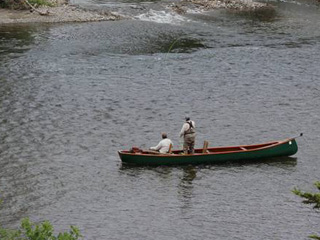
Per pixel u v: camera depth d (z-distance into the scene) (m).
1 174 77.88
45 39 155.62
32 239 42.78
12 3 188.75
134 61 138.88
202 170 81.06
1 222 65.00
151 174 79.44
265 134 95.38
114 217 67.19
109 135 93.62
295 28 181.50
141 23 179.12
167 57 143.12
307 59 144.12
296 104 111.12
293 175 79.44
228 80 125.88
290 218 67.31
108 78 125.31
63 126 96.81
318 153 87.56
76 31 165.50
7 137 90.94
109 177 78.19
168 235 63.25
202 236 63.09
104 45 152.12
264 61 141.62
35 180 76.50
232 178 78.44
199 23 183.75
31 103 107.69
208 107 108.50
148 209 69.31
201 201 71.62
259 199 72.19
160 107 108.00
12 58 137.00
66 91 115.62
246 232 64.00
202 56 144.88
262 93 117.62
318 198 44.69
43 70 128.88
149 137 93.31
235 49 152.62
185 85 121.81
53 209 68.81
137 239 62.25
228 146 89.81
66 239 43.09
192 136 82.88
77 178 77.56
